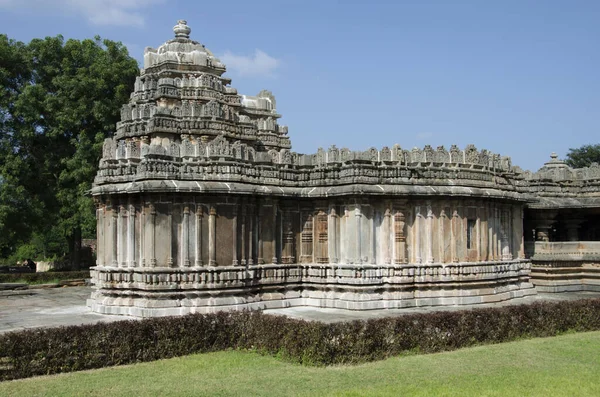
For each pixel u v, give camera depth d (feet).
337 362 62.28
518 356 65.87
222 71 110.83
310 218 97.55
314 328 61.98
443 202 96.99
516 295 107.86
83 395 51.39
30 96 157.99
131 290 87.04
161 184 84.33
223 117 100.68
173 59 106.42
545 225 132.46
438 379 56.08
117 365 62.18
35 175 164.96
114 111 162.81
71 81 161.89
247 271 90.22
